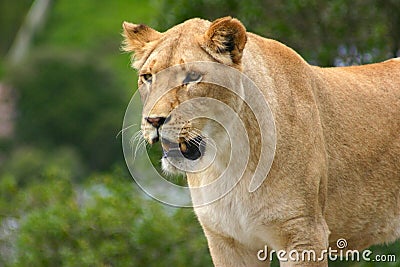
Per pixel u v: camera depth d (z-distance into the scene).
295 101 10.32
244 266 10.73
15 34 49.53
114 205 16.56
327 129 10.66
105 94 39.16
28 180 31.44
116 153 37.41
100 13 47.09
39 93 39.59
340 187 10.76
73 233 16.50
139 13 45.94
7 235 17.59
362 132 10.86
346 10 16.45
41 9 48.09
